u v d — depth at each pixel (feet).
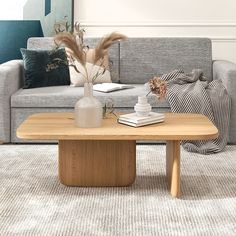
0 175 10.19
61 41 8.95
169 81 13.00
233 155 11.64
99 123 9.09
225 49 15.57
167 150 9.61
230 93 12.34
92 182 9.48
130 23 15.49
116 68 14.42
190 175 10.20
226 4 15.40
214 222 7.85
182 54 14.43
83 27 15.49
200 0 15.39
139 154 11.75
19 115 12.36
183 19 15.48
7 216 8.08
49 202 8.70
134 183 9.71
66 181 9.50
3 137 12.40
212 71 14.46
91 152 9.39
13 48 15.65
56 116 10.02
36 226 7.68
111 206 8.50
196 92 12.30
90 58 13.66
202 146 11.87
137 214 8.16
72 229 7.57
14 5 15.53
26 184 9.66
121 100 12.25
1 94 12.19
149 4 15.43
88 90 9.09
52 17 15.48
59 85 13.76
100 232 7.46
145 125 9.15
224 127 12.16
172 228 7.61
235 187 9.49
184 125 9.18
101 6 15.44
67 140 9.37
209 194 9.11
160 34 15.56
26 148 12.29
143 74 14.44
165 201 8.74
